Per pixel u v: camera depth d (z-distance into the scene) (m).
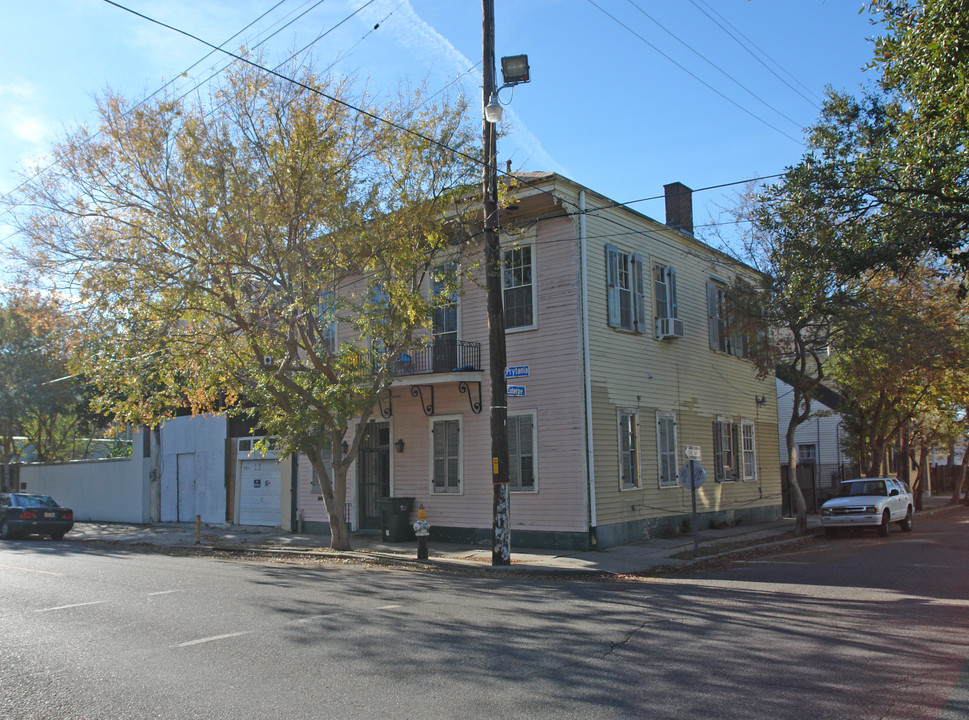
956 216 12.86
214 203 14.16
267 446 20.05
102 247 14.45
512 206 18.12
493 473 15.09
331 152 14.73
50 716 5.68
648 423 19.67
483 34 15.02
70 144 14.31
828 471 33.97
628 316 19.39
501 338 15.22
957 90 10.68
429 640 8.00
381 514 19.61
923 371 24.11
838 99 15.08
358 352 16.31
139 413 15.98
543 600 10.70
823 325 20.70
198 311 15.15
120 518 29.86
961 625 8.57
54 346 21.72
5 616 9.66
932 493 47.16
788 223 18.83
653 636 8.17
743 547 17.69
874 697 5.93
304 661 7.15
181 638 8.22
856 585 11.76
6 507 24.20
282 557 17.67
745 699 5.91
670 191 23.25
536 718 5.49
